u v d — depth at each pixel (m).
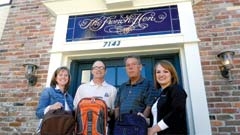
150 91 2.02
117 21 3.13
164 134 1.58
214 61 2.67
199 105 2.48
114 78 3.04
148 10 3.10
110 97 2.19
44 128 1.68
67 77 2.14
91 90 2.20
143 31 2.98
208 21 2.90
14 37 3.42
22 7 3.62
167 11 3.04
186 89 2.64
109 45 2.98
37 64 3.13
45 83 2.99
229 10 2.92
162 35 2.89
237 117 2.39
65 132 1.69
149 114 1.89
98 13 3.25
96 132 1.69
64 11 3.33
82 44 3.07
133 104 1.98
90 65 3.20
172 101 1.62
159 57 3.01
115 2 3.09
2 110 2.97
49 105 1.90
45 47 3.22
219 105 2.47
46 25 3.38
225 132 2.36
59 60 3.05
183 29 2.88
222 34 2.80
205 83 2.59
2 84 3.14
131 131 1.63
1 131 2.86
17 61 3.24
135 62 2.14
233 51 2.59
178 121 1.56
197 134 2.38
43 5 3.51
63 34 3.20
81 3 3.24
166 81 1.80
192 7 3.02
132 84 2.13
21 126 2.84
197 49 2.75
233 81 2.54
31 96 2.97
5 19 3.61
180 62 2.85
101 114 1.75
